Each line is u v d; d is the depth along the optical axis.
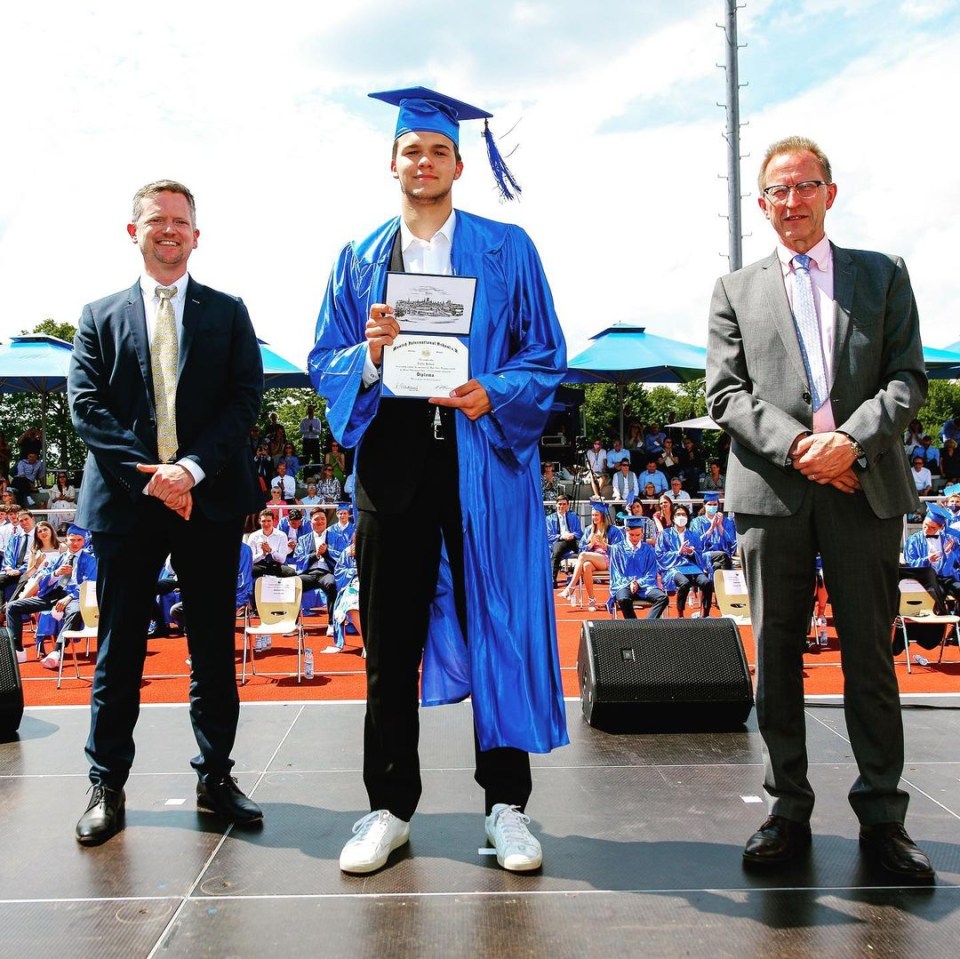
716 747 4.11
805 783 2.92
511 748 2.96
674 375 18.94
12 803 3.37
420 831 3.07
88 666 9.27
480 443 2.85
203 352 3.16
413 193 2.87
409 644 2.90
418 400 2.88
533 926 2.38
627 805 3.34
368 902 2.53
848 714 2.91
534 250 3.04
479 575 2.83
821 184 2.87
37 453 18.45
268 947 2.28
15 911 2.48
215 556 3.18
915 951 2.25
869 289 2.89
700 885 2.63
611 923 2.40
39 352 16.23
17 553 11.70
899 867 2.66
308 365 3.02
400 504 2.82
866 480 2.75
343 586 9.92
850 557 2.81
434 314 2.77
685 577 11.16
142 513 3.10
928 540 10.28
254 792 3.49
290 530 12.59
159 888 2.62
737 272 3.10
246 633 8.18
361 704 4.81
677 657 4.42
